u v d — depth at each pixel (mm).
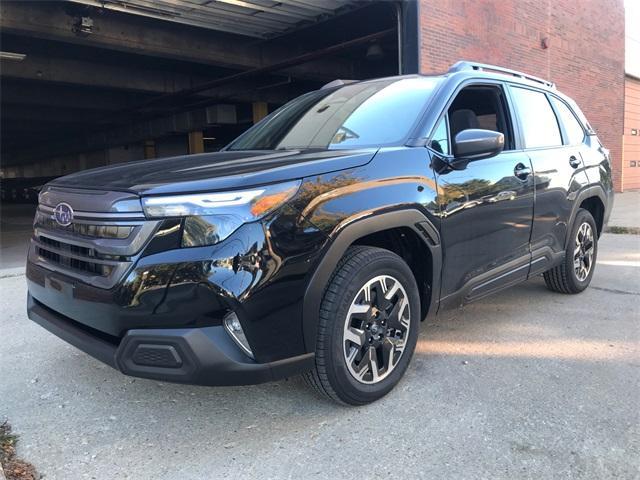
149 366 2502
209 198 2484
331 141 3568
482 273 3738
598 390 3275
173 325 2461
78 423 3008
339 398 2945
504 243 3910
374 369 3053
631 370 3557
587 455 2600
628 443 2699
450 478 2439
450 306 3547
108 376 3635
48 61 16094
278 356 2609
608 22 17688
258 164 2822
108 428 2949
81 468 2574
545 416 2971
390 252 3117
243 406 3152
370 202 2902
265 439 2791
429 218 3219
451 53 11109
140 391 3395
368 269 2930
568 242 4934
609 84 18156
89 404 3232
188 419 3025
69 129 31438
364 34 14242
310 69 16422
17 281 6773
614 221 11414
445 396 3205
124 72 17688
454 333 4285
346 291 2832
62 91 20750
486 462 2553
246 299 2469
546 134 4738
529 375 3492
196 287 2430
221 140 32156
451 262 3439
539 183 4266
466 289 3611
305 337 2695
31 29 10867
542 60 14359
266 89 20688
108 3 9914
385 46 14812
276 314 2570
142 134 28234
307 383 2990
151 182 2605
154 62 17047
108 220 2586
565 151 4828
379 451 2658
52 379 3602
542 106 4816
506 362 3703
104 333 2721
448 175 3412
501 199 3814
